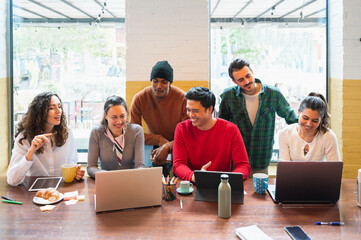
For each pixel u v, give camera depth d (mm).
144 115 3135
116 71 3979
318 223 1699
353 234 1594
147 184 1903
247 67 2695
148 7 3701
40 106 2432
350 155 3652
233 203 1968
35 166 2502
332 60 3809
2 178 2482
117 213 1848
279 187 1908
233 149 2383
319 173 1892
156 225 1693
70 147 2676
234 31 3854
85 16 3914
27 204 1976
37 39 3945
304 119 2314
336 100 3740
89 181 2381
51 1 3898
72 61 3973
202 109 2273
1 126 3801
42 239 1556
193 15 3701
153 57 3748
